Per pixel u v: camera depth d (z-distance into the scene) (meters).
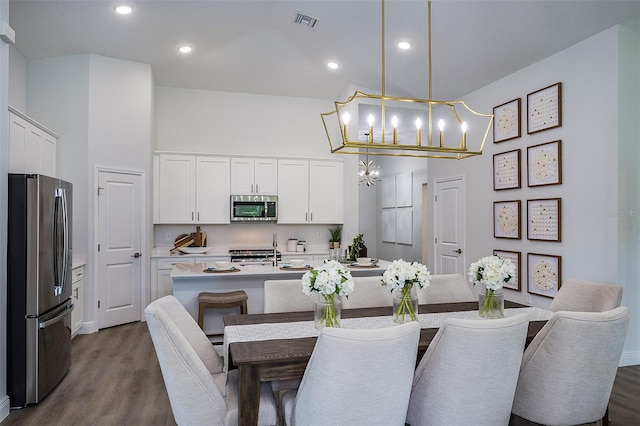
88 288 4.83
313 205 6.39
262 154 6.48
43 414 2.83
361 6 3.98
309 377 1.65
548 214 4.16
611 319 1.90
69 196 3.57
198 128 6.25
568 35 3.76
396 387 1.66
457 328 1.71
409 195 8.19
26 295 2.94
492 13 3.67
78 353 4.08
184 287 3.96
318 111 6.73
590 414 2.00
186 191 5.92
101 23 4.34
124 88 5.21
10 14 4.00
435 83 5.21
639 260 3.62
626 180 3.54
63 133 4.90
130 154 5.25
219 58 5.36
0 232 2.82
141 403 2.99
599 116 3.67
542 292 4.22
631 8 3.30
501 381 1.80
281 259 6.11
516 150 4.57
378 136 7.42
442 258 5.97
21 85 4.77
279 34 4.88
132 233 5.29
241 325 2.38
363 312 2.71
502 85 4.83
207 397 1.83
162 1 4.06
